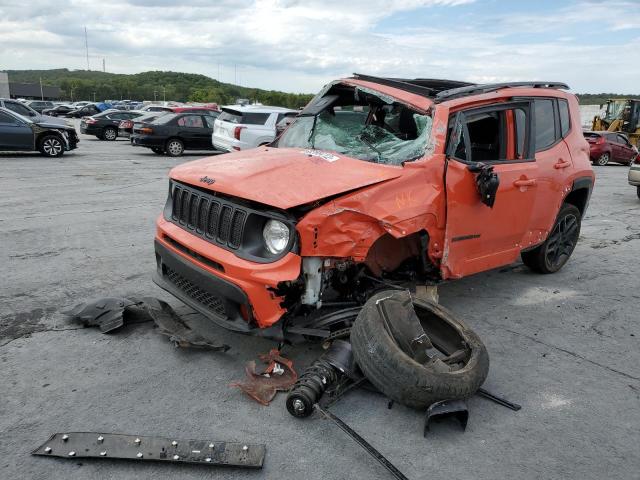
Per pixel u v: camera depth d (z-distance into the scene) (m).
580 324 4.55
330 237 3.12
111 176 12.16
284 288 3.08
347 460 2.66
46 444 2.63
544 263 5.73
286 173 3.40
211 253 3.32
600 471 2.66
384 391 2.95
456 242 3.91
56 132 15.90
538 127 4.86
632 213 10.02
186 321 4.16
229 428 2.86
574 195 5.82
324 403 3.11
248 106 15.98
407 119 4.13
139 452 2.60
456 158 3.83
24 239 6.35
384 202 3.33
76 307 4.16
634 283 5.70
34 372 3.33
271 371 3.35
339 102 4.78
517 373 3.64
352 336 3.09
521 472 2.63
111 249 6.06
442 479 2.56
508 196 4.30
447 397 2.88
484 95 4.21
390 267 3.98
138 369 3.42
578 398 3.35
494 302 5.00
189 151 20.39
